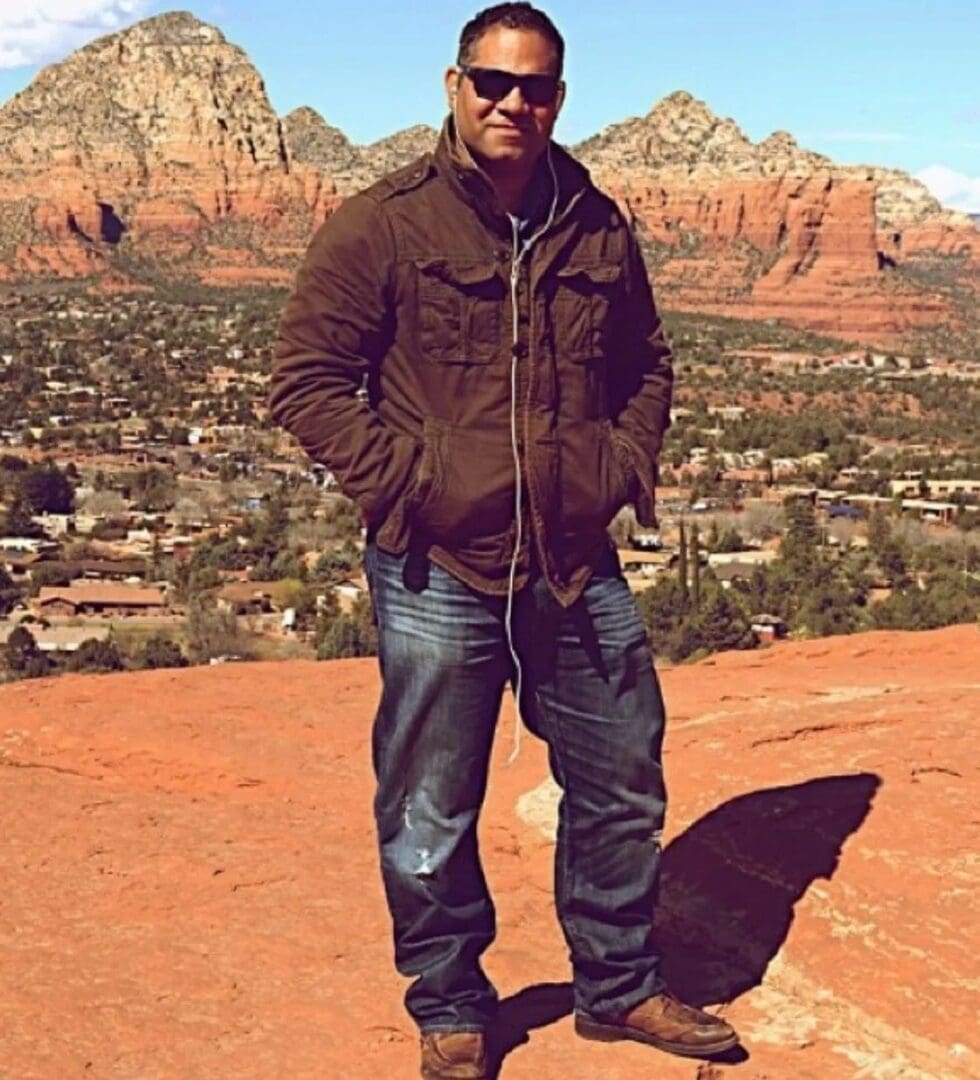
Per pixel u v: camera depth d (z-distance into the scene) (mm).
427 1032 3480
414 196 3100
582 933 3574
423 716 3299
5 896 4516
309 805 5469
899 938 3963
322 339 3123
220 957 4109
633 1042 3627
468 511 3143
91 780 5777
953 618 37469
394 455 3107
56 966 4027
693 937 4254
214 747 5848
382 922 4371
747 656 7938
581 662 3342
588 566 3289
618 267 3219
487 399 3135
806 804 4680
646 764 3424
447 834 3385
